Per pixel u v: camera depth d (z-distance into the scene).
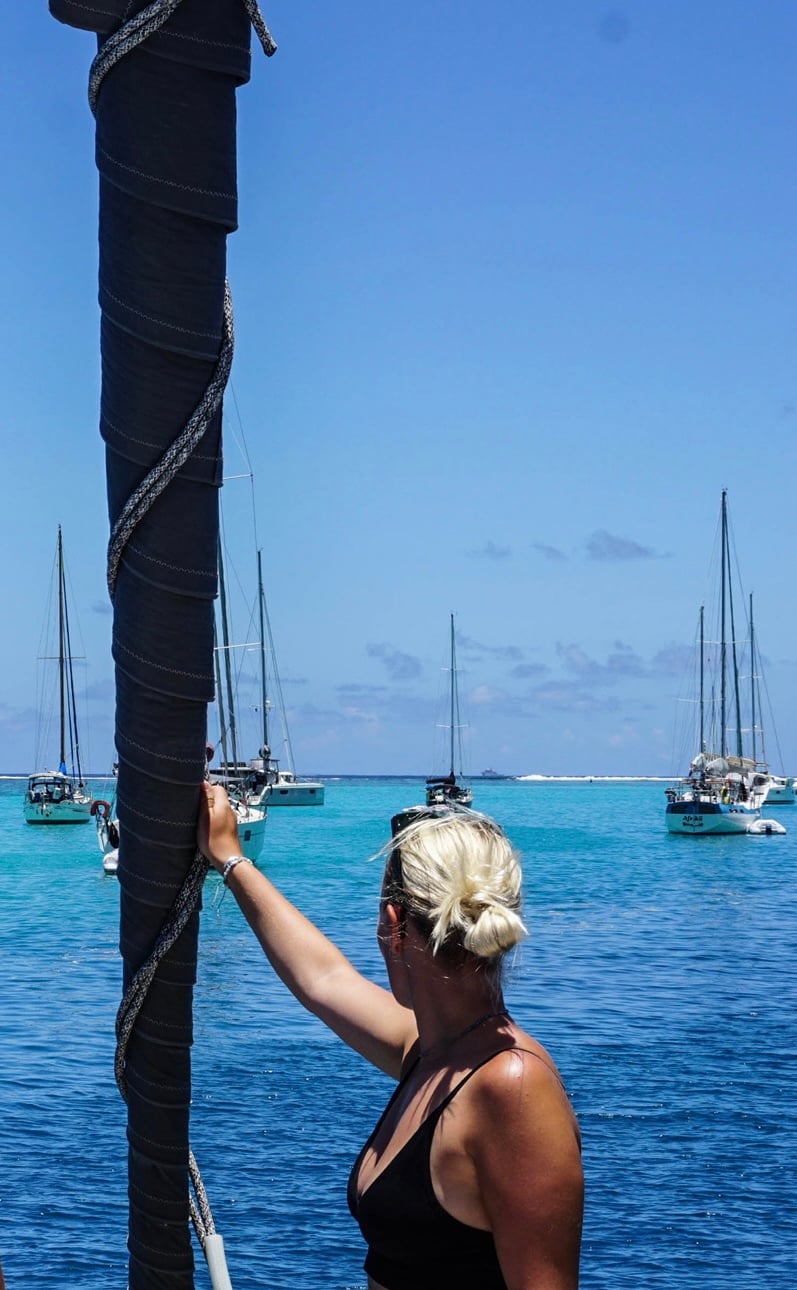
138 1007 2.54
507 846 2.32
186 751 2.45
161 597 2.39
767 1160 14.66
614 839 84.81
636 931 37.28
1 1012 24.31
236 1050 20.23
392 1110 2.36
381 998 2.66
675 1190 13.72
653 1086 17.94
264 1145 15.20
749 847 76.31
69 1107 16.98
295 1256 11.98
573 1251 2.10
